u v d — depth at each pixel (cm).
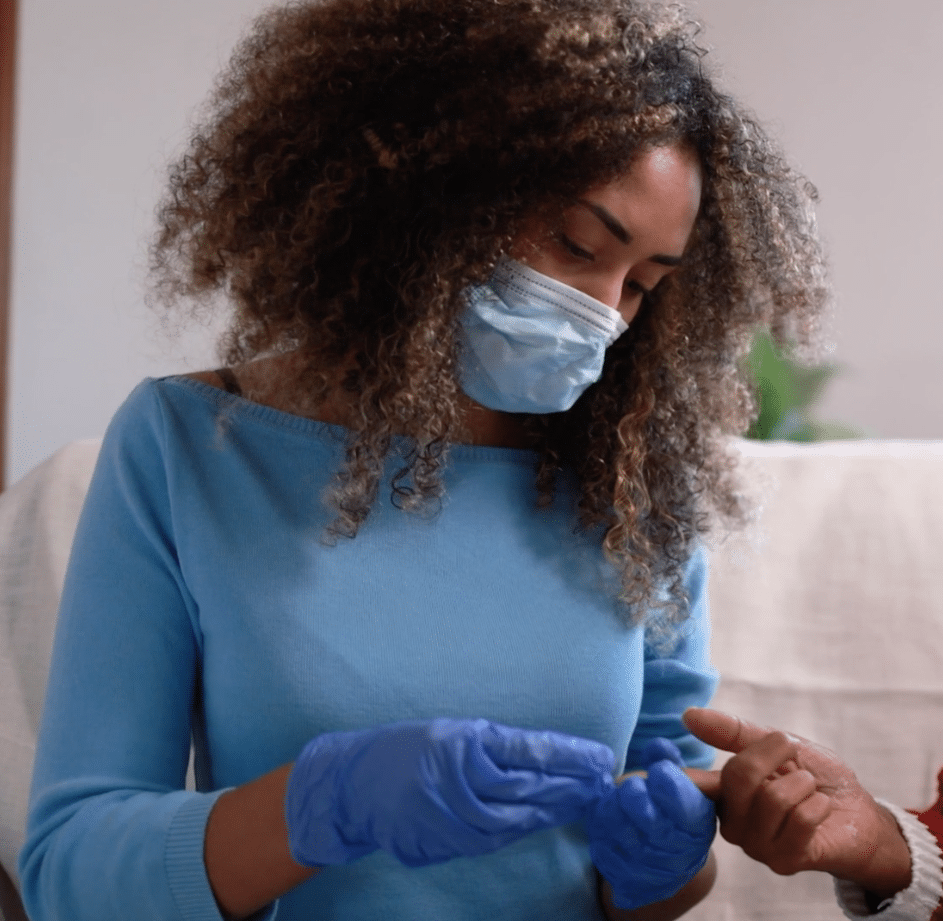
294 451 78
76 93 228
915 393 280
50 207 228
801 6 279
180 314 86
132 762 70
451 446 80
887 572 126
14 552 118
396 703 73
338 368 74
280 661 72
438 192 71
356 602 74
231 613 73
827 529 128
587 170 68
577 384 74
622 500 81
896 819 81
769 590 126
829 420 279
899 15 276
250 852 62
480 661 75
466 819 58
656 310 83
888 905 78
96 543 76
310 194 71
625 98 69
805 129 281
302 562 74
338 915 74
